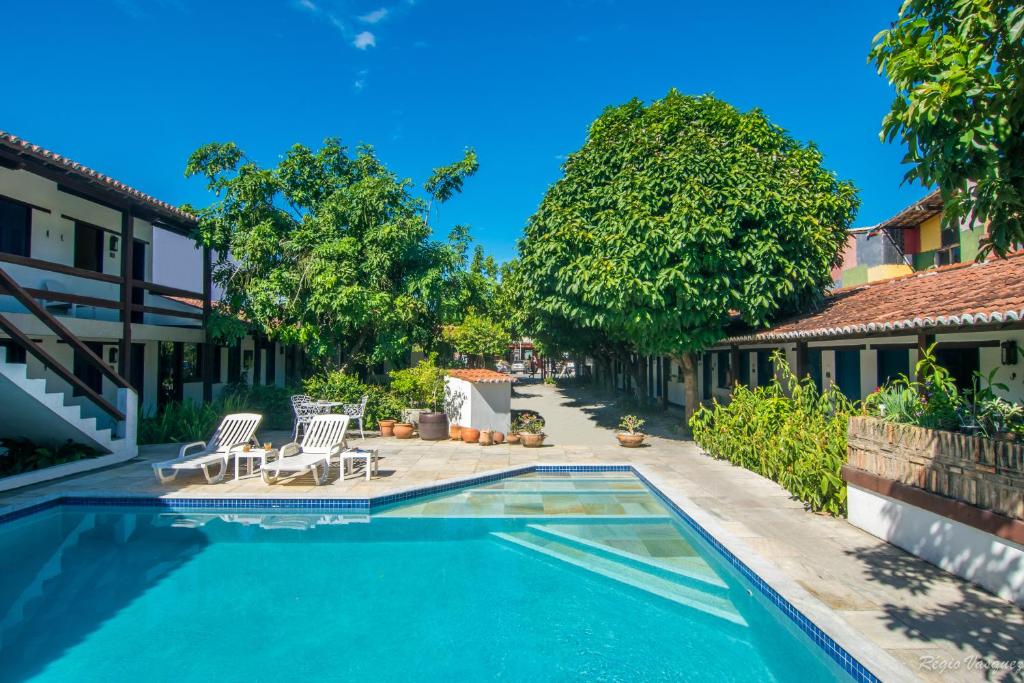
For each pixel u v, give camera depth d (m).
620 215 11.76
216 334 13.62
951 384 5.81
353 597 5.30
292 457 8.84
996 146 3.31
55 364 8.90
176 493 7.94
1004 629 3.85
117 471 9.30
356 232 14.93
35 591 5.36
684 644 4.42
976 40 3.34
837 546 5.59
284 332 14.12
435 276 14.76
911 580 4.71
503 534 7.00
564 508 8.05
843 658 3.62
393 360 15.33
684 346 12.40
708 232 10.77
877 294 10.87
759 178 11.56
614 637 4.54
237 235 14.18
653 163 11.75
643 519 7.53
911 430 5.34
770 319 12.49
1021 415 4.98
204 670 4.02
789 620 4.32
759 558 5.25
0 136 8.13
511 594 5.33
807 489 7.15
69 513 7.71
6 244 10.84
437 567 6.00
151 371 14.24
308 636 4.54
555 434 14.97
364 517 7.62
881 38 3.62
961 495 4.72
